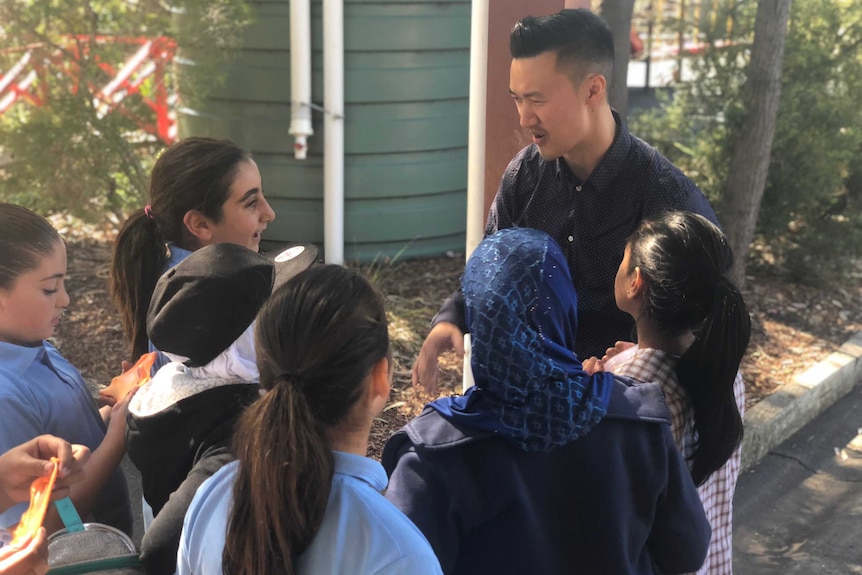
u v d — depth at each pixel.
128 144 5.51
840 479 4.11
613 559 1.68
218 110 5.69
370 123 5.64
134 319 2.39
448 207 6.06
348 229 5.82
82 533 1.62
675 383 1.98
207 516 1.45
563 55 2.33
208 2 5.16
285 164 5.65
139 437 1.69
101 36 5.38
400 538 1.36
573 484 1.68
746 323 1.91
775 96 5.16
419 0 5.52
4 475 1.61
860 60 5.71
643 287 1.99
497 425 1.65
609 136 2.46
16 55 5.45
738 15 5.75
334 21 5.27
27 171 5.36
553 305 1.69
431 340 2.51
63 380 2.04
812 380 4.68
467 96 5.90
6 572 1.44
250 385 1.67
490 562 1.70
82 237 6.17
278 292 1.42
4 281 1.87
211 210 2.34
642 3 10.71
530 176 2.66
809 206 5.82
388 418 3.90
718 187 5.71
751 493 3.96
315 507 1.33
